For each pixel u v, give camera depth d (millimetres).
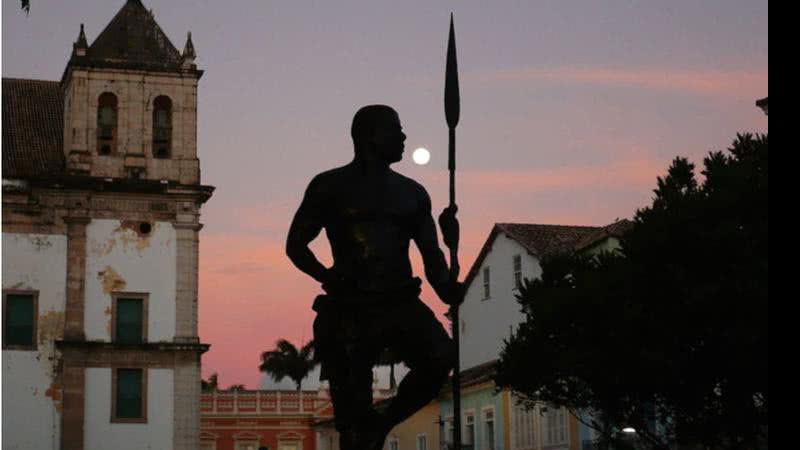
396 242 6707
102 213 50719
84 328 49750
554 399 28953
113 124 52156
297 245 6844
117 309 50375
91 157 51344
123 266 50656
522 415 46281
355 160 6902
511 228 52344
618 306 26000
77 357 49312
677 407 25844
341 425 6719
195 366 50625
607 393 27000
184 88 52812
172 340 50625
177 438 49875
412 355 6695
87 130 51438
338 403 6715
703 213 25094
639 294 25781
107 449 49062
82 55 51656
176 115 52562
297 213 6918
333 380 6738
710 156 26594
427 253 6879
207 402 81625
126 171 51625
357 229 6672
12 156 51594
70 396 48938
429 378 6680
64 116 53906
